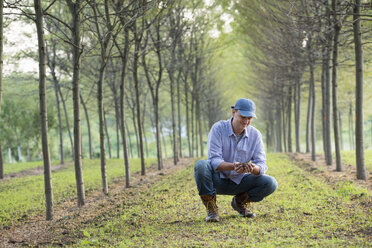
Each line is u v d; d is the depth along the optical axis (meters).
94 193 10.89
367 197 6.27
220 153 4.94
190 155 23.23
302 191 7.59
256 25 17.06
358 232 4.23
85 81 21.62
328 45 11.43
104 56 9.91
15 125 26.80
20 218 7.81
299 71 16.08
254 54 20.83
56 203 9.50
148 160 22.06
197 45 20.03
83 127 45.75
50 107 26.30
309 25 10.38
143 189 10.11
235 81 36.78
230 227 4.75
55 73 18.66
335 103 11.74
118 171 15.88
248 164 4.62
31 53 14.66
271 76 20.44
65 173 16.28
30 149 35.38
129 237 4.84
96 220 6.44
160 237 4.57
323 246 3.69
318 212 5.55
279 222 4.98
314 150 15.74
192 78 21.47
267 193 5.09
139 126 13.98
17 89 21.19
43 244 5.18
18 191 11.88
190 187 9.10
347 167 12.81
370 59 12.28
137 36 11.44
